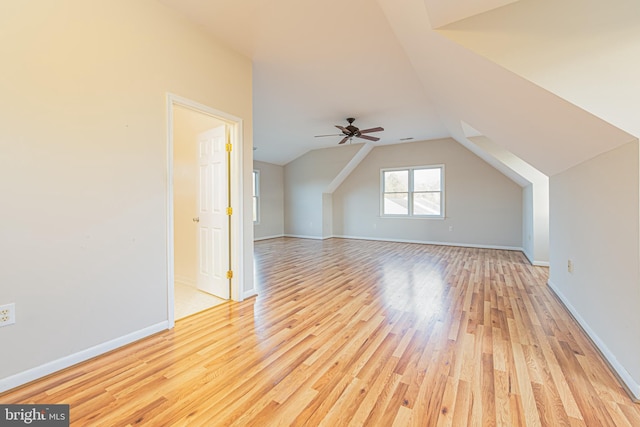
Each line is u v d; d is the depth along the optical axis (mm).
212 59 2645
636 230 1521
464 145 6492
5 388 1512
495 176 6395
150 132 2152
